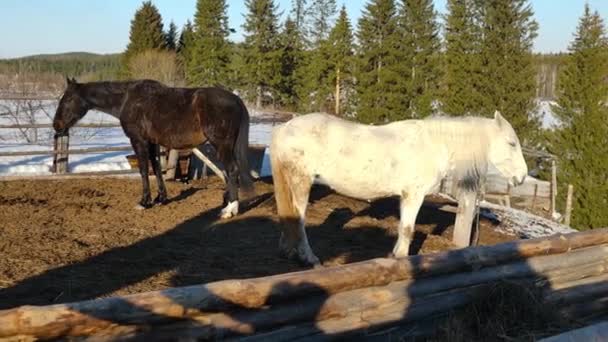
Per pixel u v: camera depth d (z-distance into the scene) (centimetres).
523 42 2872
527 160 2059
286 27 4569
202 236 680
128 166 1206
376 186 560
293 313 329
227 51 4378
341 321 352
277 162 561
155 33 4825
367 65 3588
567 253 490
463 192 672
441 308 398
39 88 2538
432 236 760
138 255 586
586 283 498
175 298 286
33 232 653
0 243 598
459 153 597
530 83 2848
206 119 767
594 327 225
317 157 547
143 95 802
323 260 606
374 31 3575
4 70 2980
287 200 563
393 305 374
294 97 4378
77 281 494
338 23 3909
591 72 2312
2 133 1706
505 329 403
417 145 570
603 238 516
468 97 2942
